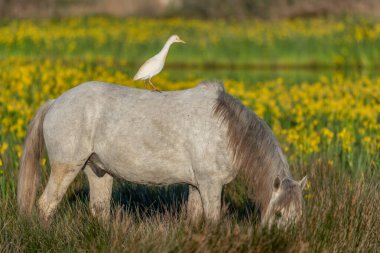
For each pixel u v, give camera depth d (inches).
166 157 957.8
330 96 1985.7
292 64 4136.3
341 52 3902.6
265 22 5393.7
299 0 5767.7
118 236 890.7
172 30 4697.3
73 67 2422.5
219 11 6053.2
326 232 903.7
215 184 943.0
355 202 1010.1
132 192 1186.6
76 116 995.9
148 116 969.5
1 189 1151.6
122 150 972.6
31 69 2169.0
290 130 1472.7
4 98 1796.3
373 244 941.2
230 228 880.3
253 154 928.3
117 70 2283.5
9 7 5826.8
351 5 5442.9
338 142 1470.2
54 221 1005.2
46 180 1202.0
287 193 861.2
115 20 5388.8
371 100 1829.5
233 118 938.7
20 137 1457.9
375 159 1358.3
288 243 842.2
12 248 908.0
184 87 2234.3
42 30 4158.5
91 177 1058.7
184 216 972.6
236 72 3553.2
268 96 1967.3
